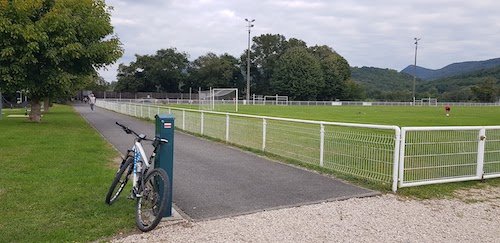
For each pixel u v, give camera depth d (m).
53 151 9.75
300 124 10.28
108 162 8.62
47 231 4.46
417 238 4.68
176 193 6.27
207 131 14.28
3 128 15.64
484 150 7.61
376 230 4.88
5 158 8.62
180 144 12.11
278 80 87.38
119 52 18.25
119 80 89.12
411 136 6.79
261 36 95.38
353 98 91.81
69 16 16.56
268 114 32.91
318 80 85.94
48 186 6.29
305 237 4.58
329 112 38.88
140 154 5.22
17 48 15.62
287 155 9.59
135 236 4.47
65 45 16.34
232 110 39.97
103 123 20.19
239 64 95.44
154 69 87.50
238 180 7.24
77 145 10.97
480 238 4.76
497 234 4.91
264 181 7.19
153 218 4.69
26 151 9.67
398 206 5.86
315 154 8.61
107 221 4.86
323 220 5.16
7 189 6.06
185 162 9.00
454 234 4.86
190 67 94.12
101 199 5.71
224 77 90.00
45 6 17.03
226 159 9.48
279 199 6.03
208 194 6.25
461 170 7.38
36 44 15.37
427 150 6.97
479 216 5.58
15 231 4.43
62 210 5.19
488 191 6.92
